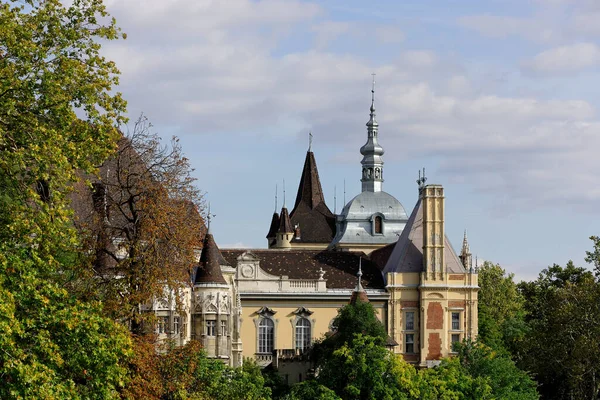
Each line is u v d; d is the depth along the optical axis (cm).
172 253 8494
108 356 6125
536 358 14875
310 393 12231
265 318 16738
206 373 9562
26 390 5459
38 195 6234
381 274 17500
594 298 14462
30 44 6700
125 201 8344
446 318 17062
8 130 6569
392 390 12200
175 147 8812
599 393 15875
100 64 7100
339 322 14062
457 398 12588
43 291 5984
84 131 6888
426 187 17250
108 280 8112
